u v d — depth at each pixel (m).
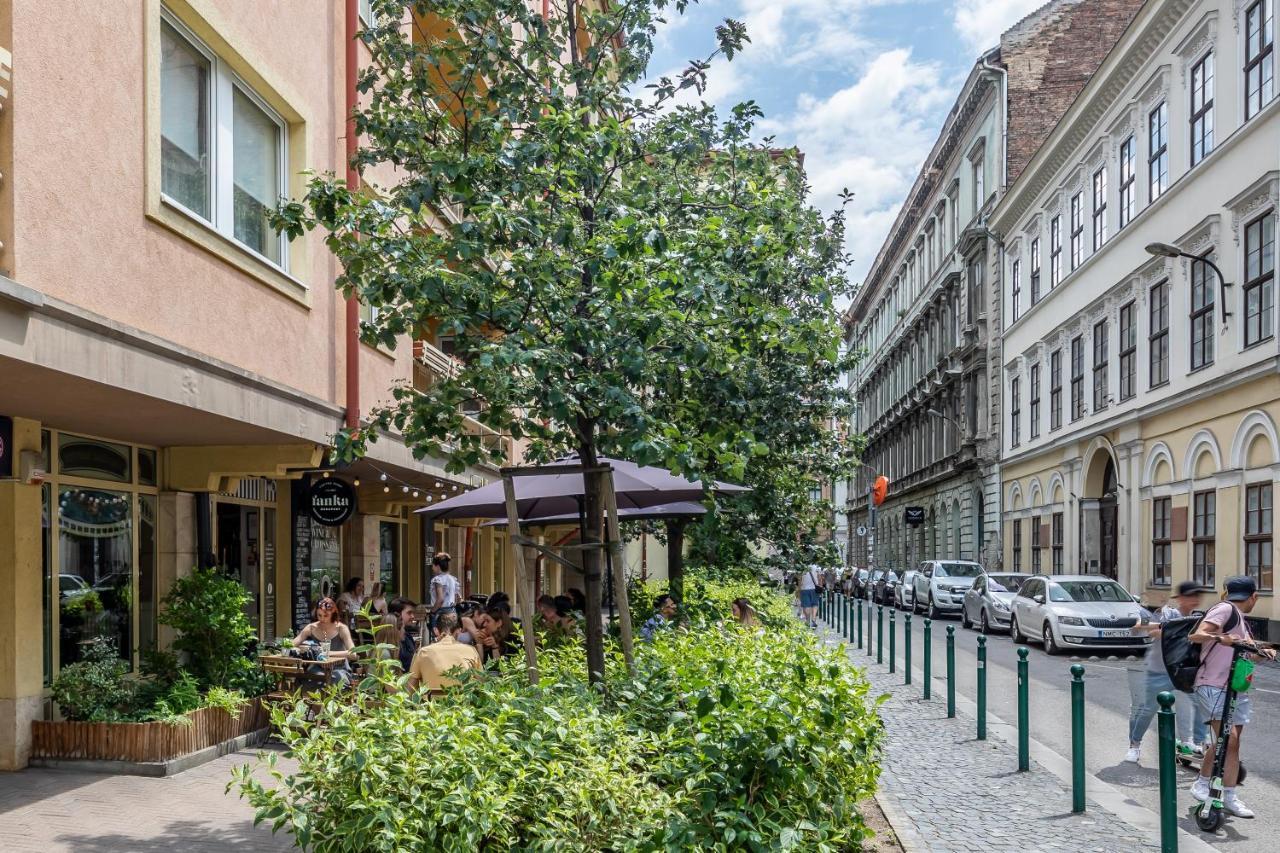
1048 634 20.50
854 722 5.91
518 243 7.62
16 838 6.97
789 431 16.84
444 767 4.54
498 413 7.57
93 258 7.64
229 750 9.85
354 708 5.02
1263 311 21.08
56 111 7.25
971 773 9.45
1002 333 42.00
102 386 7.67
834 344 8.88
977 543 45.84
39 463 9.13
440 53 8.38
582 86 8.39
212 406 9.15
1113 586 21.59
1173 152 25.86
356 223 7.60
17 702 8.95
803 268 14.72
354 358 12.67
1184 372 24.97
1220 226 22.95
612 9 8.57
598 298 7.45
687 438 7.82
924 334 56.09
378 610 14.48
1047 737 11.51
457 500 9.86
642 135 8.55
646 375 7.40
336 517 13.72
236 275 9.93
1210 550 23.62
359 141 12.99
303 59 11.66
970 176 46.31
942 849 6.94
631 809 4.86
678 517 15.49
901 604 37.47
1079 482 32.84
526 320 7.46
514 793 4.63
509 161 7.73
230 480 12.09
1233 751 7.95
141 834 7.09
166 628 11.44
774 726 5.21
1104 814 7.98
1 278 6.34
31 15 7.01
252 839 6.99
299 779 4.77
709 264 7.71
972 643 23.03
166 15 9.09
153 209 8.42
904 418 60.44
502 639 12.42
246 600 10.84
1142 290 27.78
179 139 9.33
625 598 7.28
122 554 10.80
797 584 26.92
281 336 10.91
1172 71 25.88
